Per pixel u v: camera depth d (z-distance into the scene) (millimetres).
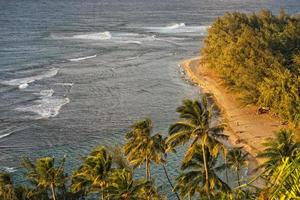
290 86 87500
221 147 50719
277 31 146625
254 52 113188
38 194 51750
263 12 173000
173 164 70562
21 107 97438
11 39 170125
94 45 164875
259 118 93062
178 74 128125
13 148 78250
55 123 89500
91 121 91188
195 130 48969
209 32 154750
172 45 168625
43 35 181750
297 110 80312
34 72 124688
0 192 49719
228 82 111062
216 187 51312
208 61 132000
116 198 45406
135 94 109250
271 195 8023
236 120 92562
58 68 129875
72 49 156000
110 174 49906
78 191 55750
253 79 99188
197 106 49469
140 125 55000
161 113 97125
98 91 110312
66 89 111062
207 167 49531
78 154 77000
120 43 170375
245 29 139375
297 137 76188
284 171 7789
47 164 50938
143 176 67312
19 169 70750
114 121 91625
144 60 143250
